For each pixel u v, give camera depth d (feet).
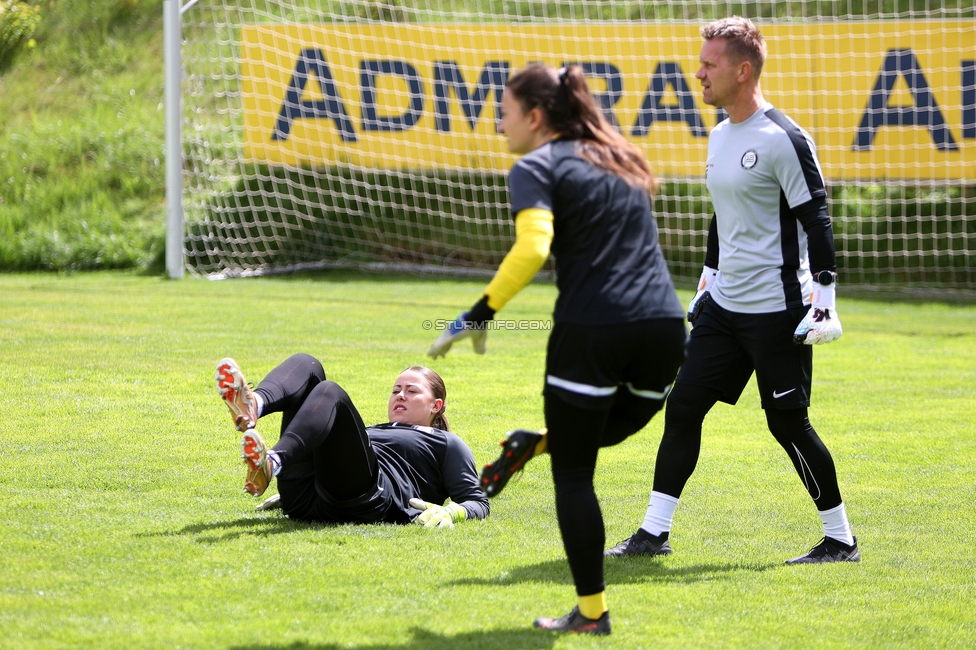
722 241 42.45
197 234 163.43
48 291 129.59
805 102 152.56
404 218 174.29
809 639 31.09
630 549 40.96
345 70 159.53
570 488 30.53
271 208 170.09
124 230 166.30
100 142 182.70
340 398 39.52
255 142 161.07
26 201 169.68
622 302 29.48
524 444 29.99
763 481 53.93
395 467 44.80
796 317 40.65
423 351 91.30
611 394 30.07
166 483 48.29
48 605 31.04
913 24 149.48
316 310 117.50
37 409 63.52
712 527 45.47
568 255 30.01
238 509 44.37
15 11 202.59
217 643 28.48
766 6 182.29
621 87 154.92
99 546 37.32
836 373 87.71
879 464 57.77
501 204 173.17
